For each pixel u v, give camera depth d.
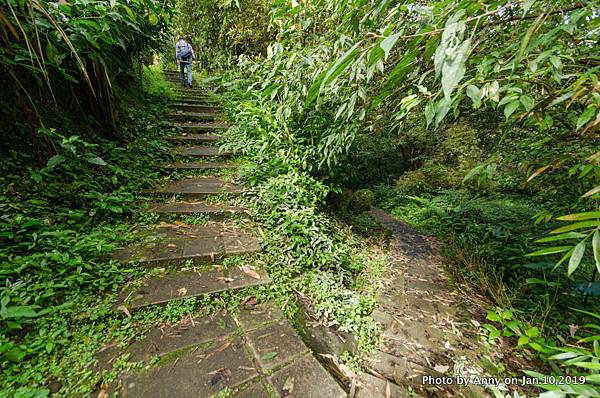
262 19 4.91
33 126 2.05
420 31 0.72
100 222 1.99
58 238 1.59
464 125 4.08
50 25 1.74
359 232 3.46
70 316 1.29
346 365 1.42
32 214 1.70
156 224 2.18
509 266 2.62
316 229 2.34
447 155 6.46
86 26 1.96
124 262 1.67
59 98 2.44
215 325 1.42
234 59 5.64
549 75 0.99
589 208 1.62
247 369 1.21
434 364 1.54
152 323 1.37
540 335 1.75
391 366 1.49
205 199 2.59
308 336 1.54
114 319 1.35
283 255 2.09
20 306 1.16
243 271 1.84
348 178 3.62
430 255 3.25
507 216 3.27
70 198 1.97
